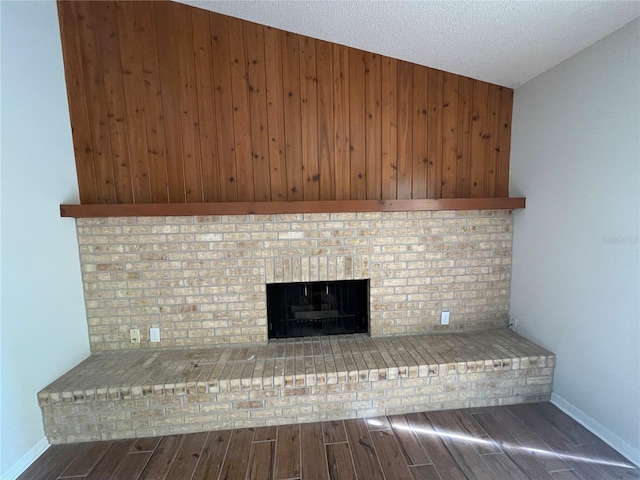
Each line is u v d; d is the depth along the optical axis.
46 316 1.97
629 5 1.54
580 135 1.96
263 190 2.41
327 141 2.42
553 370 2.23
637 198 1.65
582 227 1.97
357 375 2.08
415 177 2.52
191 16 2.23
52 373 2.00
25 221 1.85
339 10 1.96
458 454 1.78
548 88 2.19
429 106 2.47
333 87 2.38
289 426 2.05
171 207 2.23
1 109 1.73
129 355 2.33
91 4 2.16
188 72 2.27
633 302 1.69
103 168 2.28
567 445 1.84
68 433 1.92
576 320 2.04
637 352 1.68
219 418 2.02
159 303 2.38
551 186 2.20
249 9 2.12
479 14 1.76
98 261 2.30
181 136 2.31
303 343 2.49
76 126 2.24
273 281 2.43
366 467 1.70
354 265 2.49
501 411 2.16
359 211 2.36
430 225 2.52
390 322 2.58
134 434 1.97
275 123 2.37
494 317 2.64
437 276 2.58
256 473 1.68
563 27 1.76
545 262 2.28
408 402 2.15
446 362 2.16
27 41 1.89
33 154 1.92
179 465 1.74
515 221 2.57
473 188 2.58
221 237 2.36
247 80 2.31
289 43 2.31
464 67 2.35
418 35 2.06
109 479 1.65
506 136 2.56
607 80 1.78
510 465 1.70
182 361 2.23
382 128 2.45
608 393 1.84
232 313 2.43
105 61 2.21
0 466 1.64
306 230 2.42
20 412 1.75
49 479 1.66
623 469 1.66
